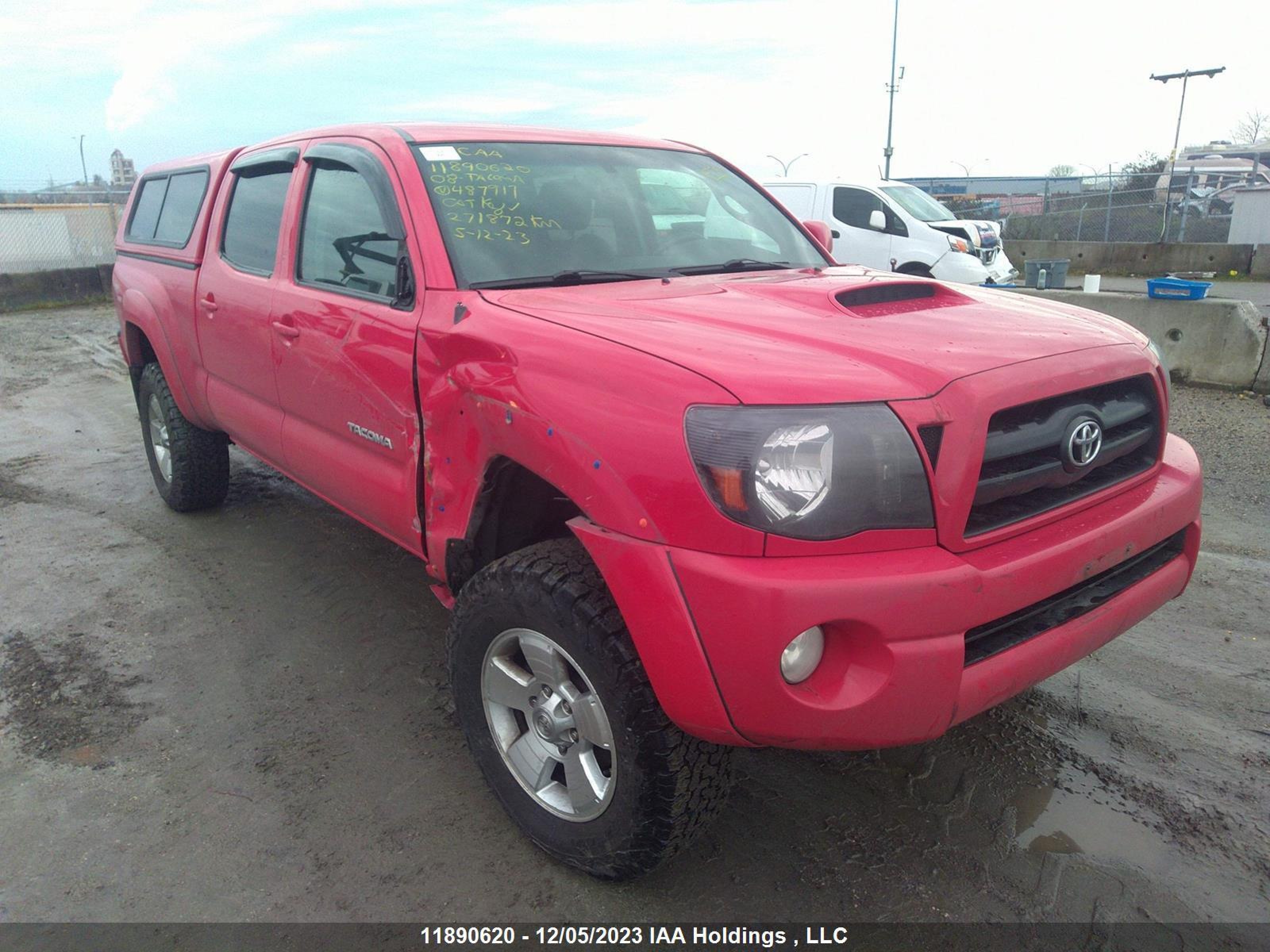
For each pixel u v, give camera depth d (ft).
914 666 6.22
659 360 6.73
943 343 7.34
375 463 9.86
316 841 8.44
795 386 6.36
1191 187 69.67
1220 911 7.48
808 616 5.98
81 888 7.88
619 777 7.09
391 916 7.57
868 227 39.91
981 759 9.55
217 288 12.95
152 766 9.58
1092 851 8.20
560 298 8.65
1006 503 7.16
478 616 7.97
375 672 11.43
